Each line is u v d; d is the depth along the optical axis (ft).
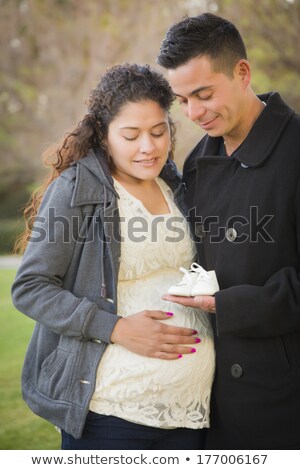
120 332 8.66
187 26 8.71
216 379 9.45
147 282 9.25
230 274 9.12
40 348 9.30
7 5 47.93
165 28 41.09
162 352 8.77
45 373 9.04
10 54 48.39
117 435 8.87
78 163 9.07
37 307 8.73
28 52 48.37
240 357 9.13
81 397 8.73
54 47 46.55
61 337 9.03
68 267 9.05
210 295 8.82
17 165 50.19
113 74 9.13
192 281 8.95
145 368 8.73
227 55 8.77
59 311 8.68
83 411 8.68
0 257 40.42
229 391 9.27
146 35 41.65
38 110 48.57
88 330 8.66
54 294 8.74
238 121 9.15
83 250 8.95
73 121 46.11
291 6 34.73
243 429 9.26
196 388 9.12
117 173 9.43
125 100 8.90
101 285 8.89
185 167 10.27
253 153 9.05
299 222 8.73
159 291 9.22
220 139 9.94
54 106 47.03
